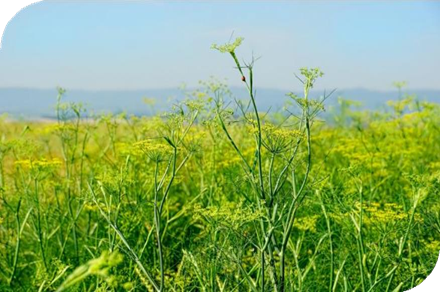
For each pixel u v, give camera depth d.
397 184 2.64
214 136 2.44
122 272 2.00
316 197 2.10
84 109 2.40
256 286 1.78
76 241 2.23
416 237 2.12
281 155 1.76
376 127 3.05
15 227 2.31
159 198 2.31
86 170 2.60
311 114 1.72
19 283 2.09
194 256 1.89
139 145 1.74
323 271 2.14
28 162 2.14
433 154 3.07
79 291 2.02
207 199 2.42
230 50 1.67
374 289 1.98
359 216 1.91
